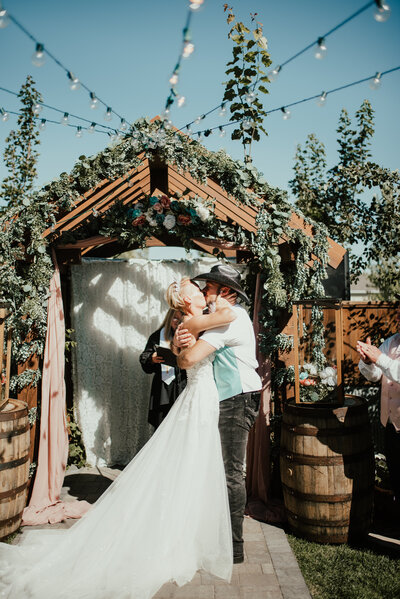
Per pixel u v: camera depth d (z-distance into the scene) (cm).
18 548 328
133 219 450
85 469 554
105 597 278
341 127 761
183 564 299
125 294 577
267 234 437
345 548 365
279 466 441
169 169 455
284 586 311
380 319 591
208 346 313
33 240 428
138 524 303
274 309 450
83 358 570
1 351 389
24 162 712
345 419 370
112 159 421
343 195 733
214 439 316
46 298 443
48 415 443
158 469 315
